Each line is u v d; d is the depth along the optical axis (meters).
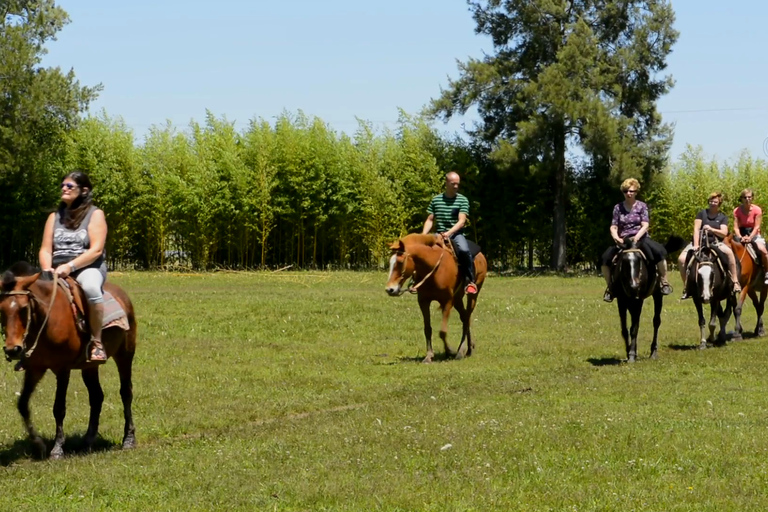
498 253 54.34
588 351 17.77
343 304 24.70
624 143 48.25
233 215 50.28
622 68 49.84
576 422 10.41
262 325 21.12
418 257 16.20
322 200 51.56
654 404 11.70
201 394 13.31
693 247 18.41
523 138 47.97
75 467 8.85
